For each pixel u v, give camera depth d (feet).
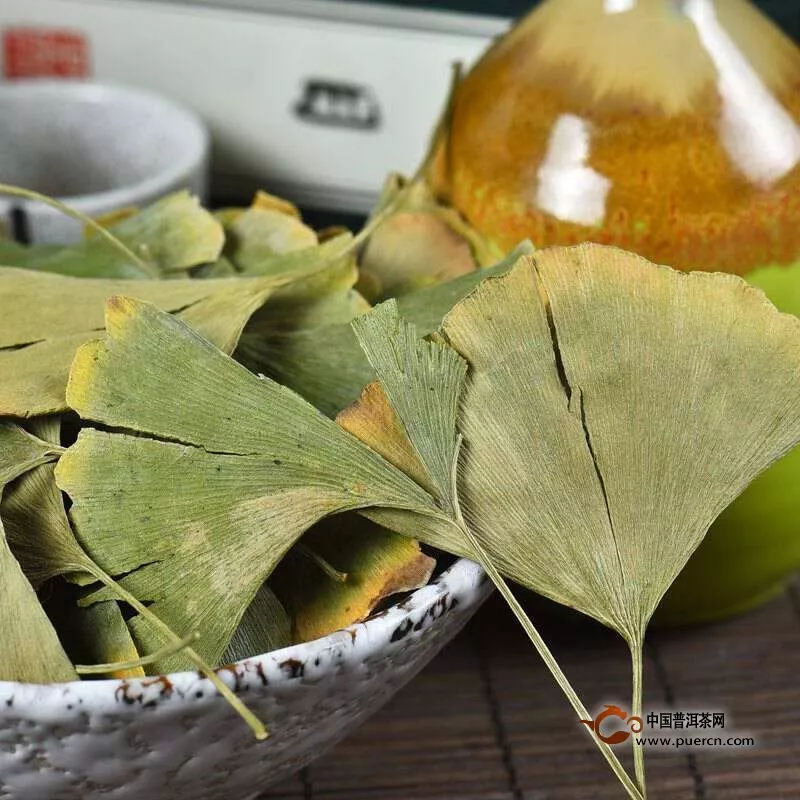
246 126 1.65
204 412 0.82
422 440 0.82
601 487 0.82
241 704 0.75
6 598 0.78
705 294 0.84
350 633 0.78
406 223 1.06
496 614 1.21
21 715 0.74
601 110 1.03
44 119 1.55
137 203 1.31
